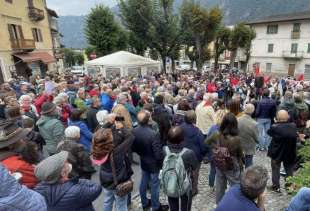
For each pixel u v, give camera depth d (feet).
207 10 93.61
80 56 218.38
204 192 15.94
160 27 87.66
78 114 16.92
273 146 15.08
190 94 28.09
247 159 15.37
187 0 90.27
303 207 7.36
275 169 15.31
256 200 7.31
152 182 13.38
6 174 5.34
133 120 21.97
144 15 85.61
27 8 85.92
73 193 7.44
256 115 23.25
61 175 7.41
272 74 143.43
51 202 7.21
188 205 11.62
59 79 40.88
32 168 8.38
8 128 8.48
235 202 6.84
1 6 70.95
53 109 15.30
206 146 14.37
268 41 143.23
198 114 19.48
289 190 10.98
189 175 11.28
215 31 97.04
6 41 72.38
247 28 120.47
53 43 118.21
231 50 121.49
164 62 95.66
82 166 11.27
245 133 14.97
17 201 5.23
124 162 11.51
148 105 18.80
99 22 93.66
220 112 16.72
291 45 133.39
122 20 90.43
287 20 130.41
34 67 88.38
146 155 13.14
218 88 43.68
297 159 14.84
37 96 26.71
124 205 11.82
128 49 102.32
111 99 25.23
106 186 11.41
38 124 14.94
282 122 14.76
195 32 94.43
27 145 8.68
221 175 12.90
